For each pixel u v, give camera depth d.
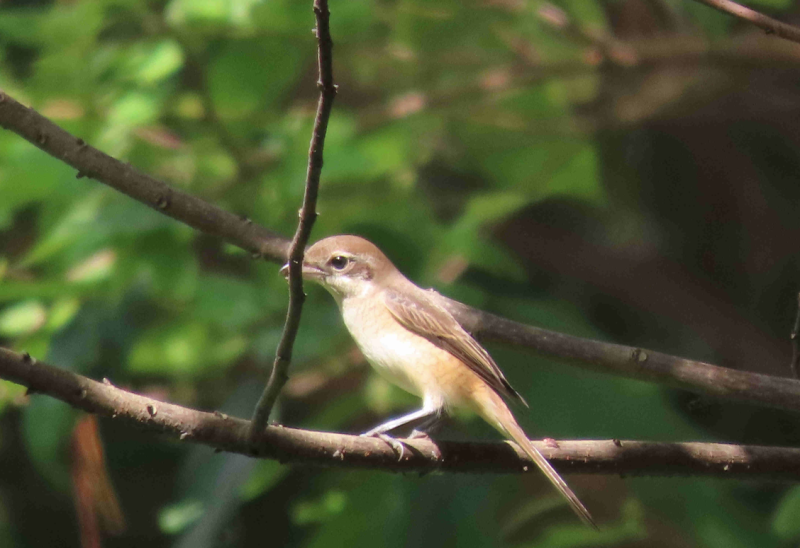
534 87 13.06
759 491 12.92
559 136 13.17
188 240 10.70
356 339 8.66
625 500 11.14
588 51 12.97
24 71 13.08
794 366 8.22
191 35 11.19
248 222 8.29
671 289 15.09
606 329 15.06
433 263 11.44
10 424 14.59
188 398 12.06
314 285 11.37
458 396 8.12
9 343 11.96
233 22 10.86
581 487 11.19
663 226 15.31
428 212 12.05
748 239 15.10
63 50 11.20
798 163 14.98
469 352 8.09
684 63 12.78
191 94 11.92
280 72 11.59
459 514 10.67
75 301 10.75
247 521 13.84
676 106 14.09
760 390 7.85
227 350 11.02
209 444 6.20
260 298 10.94
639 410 10.98
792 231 15.03
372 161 10.98
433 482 10.82
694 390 7.98
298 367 11.53
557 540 10.16
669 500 11.21
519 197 11.73
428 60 12.87
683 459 7.34
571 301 14.98
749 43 12.86
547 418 10.87
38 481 15.05
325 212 11.49
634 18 14.51
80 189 10.77
